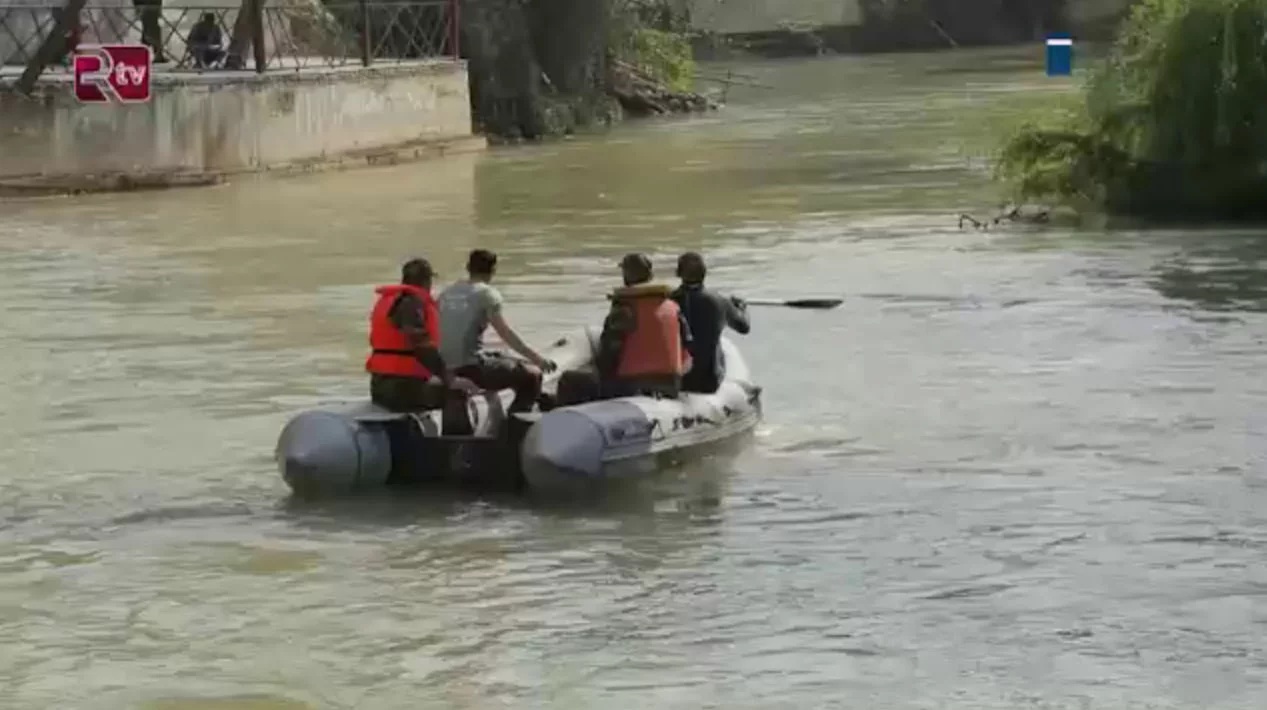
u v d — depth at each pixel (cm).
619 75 4956
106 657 930
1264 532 1100
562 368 1299
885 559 1060
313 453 1191
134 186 3234
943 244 2348
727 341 1423
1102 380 1522
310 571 1060
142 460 1322
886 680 877
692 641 934
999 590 1003
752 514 1152
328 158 3597
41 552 1109
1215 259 2139
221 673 906
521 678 890
